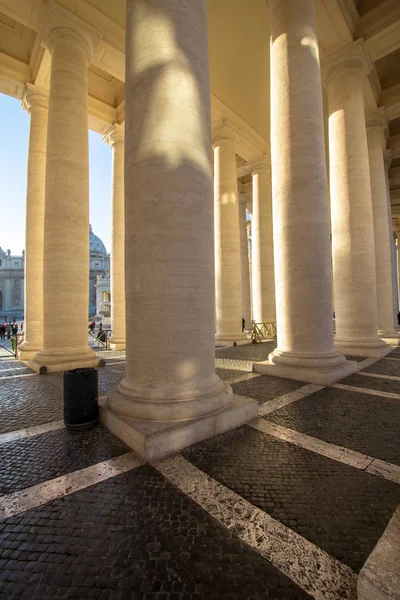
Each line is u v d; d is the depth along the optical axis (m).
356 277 15.06
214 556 3.07
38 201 17.09
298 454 5.15
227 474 4.56
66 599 2.65
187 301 5.86
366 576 2.44
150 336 5.86
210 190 6.36
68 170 12.51
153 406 5.66
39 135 17.16
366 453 5.17
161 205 5.80
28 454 5.25
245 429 6.17
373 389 9.02
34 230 16.94
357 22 14.66
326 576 2.81
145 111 6.00
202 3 6.68
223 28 14.92
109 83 20.67
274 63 11.05
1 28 15.73
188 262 5.86
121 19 13.52
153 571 2.92
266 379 10.31
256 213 26.98
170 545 3.22
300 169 10.34
